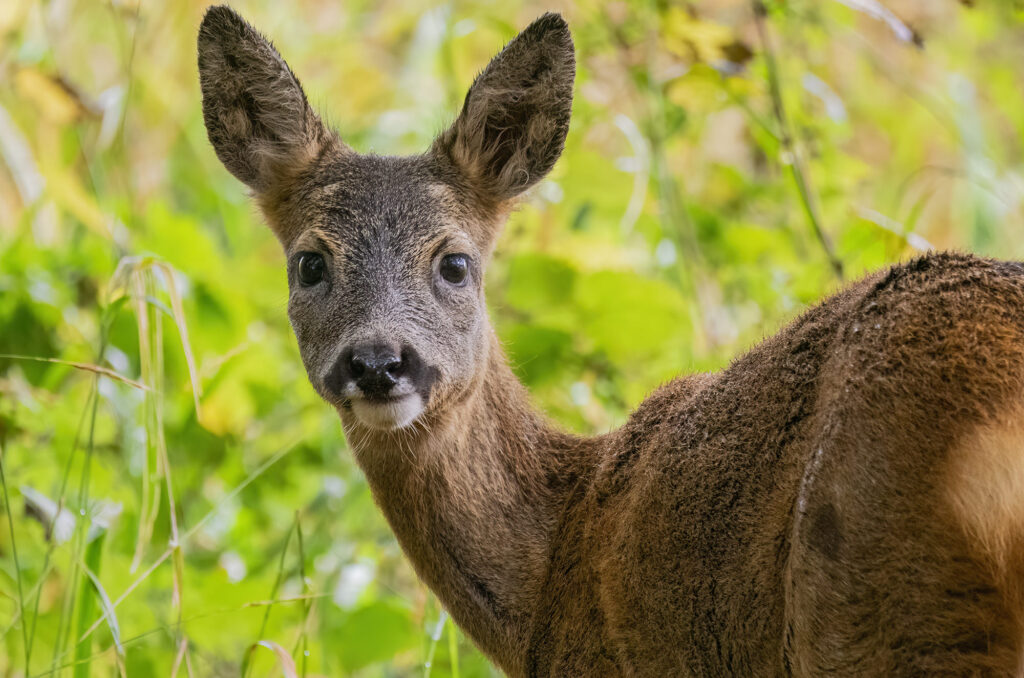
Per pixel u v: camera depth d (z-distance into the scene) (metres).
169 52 17.05
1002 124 19.55
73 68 16.81
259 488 13.36
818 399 8.01
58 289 13.63
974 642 7.24
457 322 10.31
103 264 14.09
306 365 10.47
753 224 15.17
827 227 14.75
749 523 8.30
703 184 16.45
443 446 10.14
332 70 18.70
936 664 7.27
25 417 12.52
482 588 10.16
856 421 7.40
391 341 9.73
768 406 8.35
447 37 15.59
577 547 9.76
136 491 12.66
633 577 8.97
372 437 10.22
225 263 14.98
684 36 13.93
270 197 11.28
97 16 16.83
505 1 17.14
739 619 8.35
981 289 7.44
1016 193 16.12
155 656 11.27
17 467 12.51
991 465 7.07
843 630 7.45
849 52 18.08
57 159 15.25
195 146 17.48
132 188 15.85
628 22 14.67
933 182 16.80
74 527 11.11
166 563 12.32
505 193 11.12
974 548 7.13
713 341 14.02
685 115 15.29
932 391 7.23
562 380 13.50
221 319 13.34
